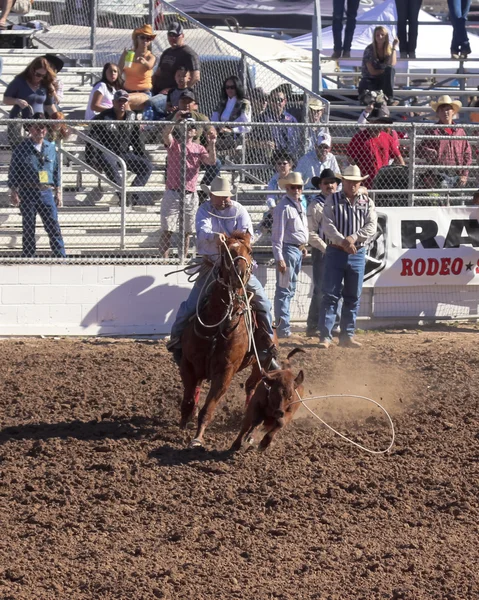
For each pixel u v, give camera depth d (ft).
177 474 62.44
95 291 109.29
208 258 70.18
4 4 155.43
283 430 72.74
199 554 50.52
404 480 62.08
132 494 58.70
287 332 109.91
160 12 161.38
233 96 132.46
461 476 63.00
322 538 52.70
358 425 74.69
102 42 161.38
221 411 77.97
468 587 47.03
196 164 111.45
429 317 120.16
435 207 117.70
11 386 85.05
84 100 151.53
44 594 45.91
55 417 75.51
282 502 57.36
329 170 106.22
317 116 125.70
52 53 155.84
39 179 107.86
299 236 106.42
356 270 104.83
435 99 160.15
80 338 108.58
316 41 149.79
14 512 55.93
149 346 104.32
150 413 77.25
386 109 123.24
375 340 110.73
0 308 107.76
